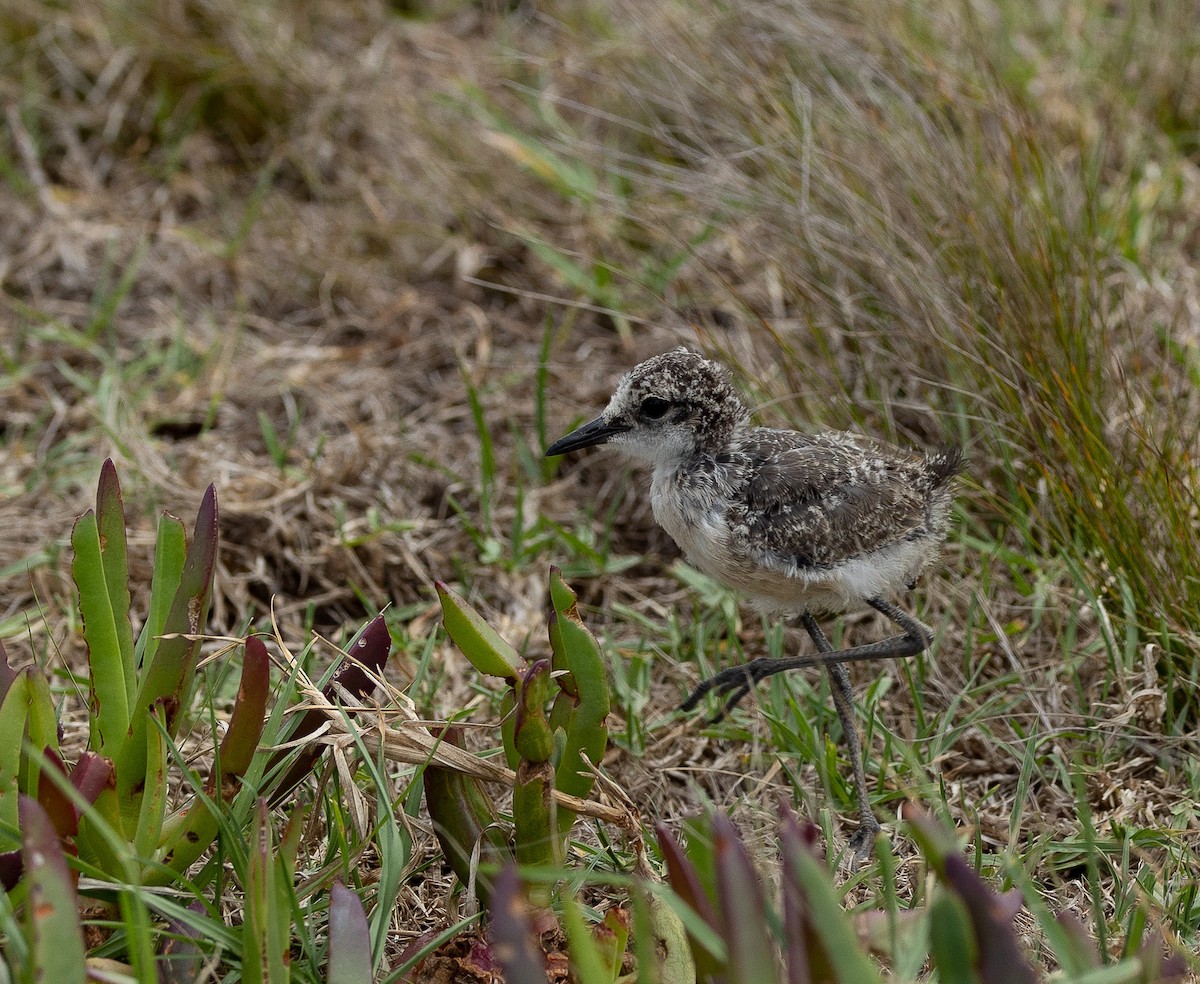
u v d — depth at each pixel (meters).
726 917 4.52
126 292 12.29
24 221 12.84
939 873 4.85
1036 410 8.90
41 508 10.09
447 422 11.13
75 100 13.70
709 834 5.22
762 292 11.18
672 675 8.80
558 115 13.01
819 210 10.09
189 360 11.56
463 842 6.09
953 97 10.56
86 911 5.70
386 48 14.04
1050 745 7.78
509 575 9.56
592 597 9.62
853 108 10.41
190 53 13.68
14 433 10.93
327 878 6.04
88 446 10.70
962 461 8.38
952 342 9.32
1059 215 9.95
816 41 11.13
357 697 6.35
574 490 10.48
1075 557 8.59
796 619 9.20
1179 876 6.52
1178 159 12.48
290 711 6.23
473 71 13.75
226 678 8.18
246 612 9.26
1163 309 10.70
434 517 10.29
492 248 12.51
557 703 6.12
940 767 7.78
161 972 5.45
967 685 8.01
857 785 7.34
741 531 7.64
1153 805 7.25
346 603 9.54
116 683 5.88
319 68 13.86
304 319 12.30
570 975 5.57
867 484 7.76
